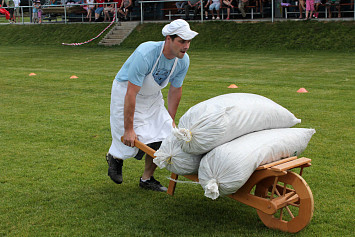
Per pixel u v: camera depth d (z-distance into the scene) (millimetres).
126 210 3908
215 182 3236
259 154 3254
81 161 5285
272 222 3537
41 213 3855
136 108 4066
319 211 3867
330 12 20250
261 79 11602
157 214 3832
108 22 24250
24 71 13875
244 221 3701
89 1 24859
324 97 9016
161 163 3584
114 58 17516
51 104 8695
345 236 3408
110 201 4109
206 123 3266
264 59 16172
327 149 5633
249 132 3551
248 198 3418
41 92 10070
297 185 3316
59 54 19406
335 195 4215
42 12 26109
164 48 3787
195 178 3689
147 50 3764
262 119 3580
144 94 4039
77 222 3670
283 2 21500
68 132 6562
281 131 3650
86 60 16984
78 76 12617
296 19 20516
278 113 3736
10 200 4133
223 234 3445
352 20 19500
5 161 5254
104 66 14992
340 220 3682
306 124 6883
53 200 4133
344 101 8586
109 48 21453
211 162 3295
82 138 6250
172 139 3557
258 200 3365
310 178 4660
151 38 21969
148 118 4113
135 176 4805
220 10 22969
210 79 11719
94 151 5676
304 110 7844
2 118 7492
